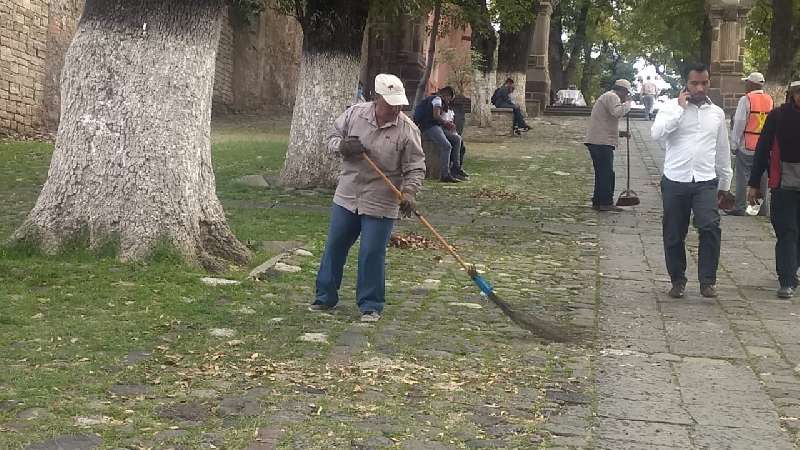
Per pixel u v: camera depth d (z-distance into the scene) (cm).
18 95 1934
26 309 635
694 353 653
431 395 525
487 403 518
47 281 711
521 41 2988
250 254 866
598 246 1103
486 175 1759
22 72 1945
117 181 782
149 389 501
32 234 782
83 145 783
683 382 581
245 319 662
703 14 4134
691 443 475
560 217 1316
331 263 703
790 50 2505
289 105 3753
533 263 986
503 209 1366
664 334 705
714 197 839
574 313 763
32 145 1781
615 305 804
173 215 792
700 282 851
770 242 1163
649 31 4534
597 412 515
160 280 738
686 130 835
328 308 710
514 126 2623
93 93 781
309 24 1416
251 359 568
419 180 679
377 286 693
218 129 2625
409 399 516
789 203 858
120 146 782
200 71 807
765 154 867
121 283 720
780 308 816
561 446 459
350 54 1427
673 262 845
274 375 539
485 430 475
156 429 445
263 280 799
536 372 584
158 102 786
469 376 567
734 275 970
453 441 456
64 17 2103
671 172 840
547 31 3588
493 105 2836
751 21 4303
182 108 796
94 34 780
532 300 805
